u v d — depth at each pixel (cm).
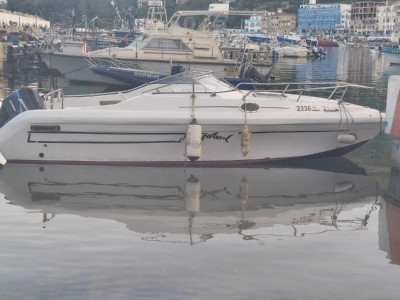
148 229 711
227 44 3378
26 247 642
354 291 552
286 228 726
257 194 874
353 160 1102
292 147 1061
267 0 17300
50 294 537
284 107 1043
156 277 573
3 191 870
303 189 903
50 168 1018
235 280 570
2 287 548
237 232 707
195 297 535
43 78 2833
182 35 2402
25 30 5175
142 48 2417
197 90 1054
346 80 3195
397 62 4838
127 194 864
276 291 549
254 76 2098
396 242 680
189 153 1003
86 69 2525
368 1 16325
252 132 1038
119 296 534
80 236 680
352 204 834
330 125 1048
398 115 956
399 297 543
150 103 1030
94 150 1038
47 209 784
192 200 840
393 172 996
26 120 1028
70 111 1024
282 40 8075
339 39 12800
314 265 610
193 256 627
